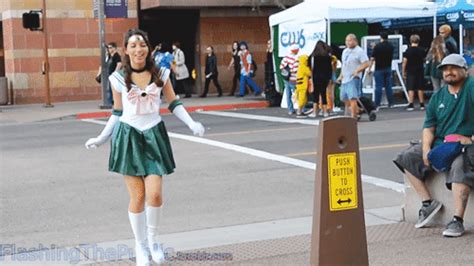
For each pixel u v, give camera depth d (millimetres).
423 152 6918
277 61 21703
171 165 5895
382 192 9078
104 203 8914
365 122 16484
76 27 25500
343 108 19328
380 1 19656
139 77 5781
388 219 7586
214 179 10211
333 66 18422
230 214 8164
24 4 24797
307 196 9008
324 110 17969
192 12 26891
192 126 5965
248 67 24641
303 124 16688
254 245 6766
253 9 26047
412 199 7324
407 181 7348
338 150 4848
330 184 4828
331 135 4824
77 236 7379
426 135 6902
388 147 12633
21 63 24969
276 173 10547
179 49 25141
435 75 17016
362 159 11492
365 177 10039
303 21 19781
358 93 16484
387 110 19172
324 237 4820
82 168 11523
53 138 16000
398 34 22500
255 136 14734
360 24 21562
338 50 20547
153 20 26812
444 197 6980
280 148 12914
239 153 12445
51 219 8172
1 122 20156
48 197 9359
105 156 12789
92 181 10375
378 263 5992
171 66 24719
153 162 5773
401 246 6473
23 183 10383
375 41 20484
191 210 8391
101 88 24906
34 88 25188
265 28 27203
